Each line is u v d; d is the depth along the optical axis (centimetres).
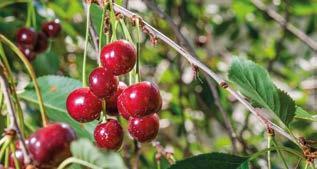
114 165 32
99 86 45
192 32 109
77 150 33
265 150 44
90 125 53
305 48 114
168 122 106
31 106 77
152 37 45
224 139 105
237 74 48
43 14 83
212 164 43
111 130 46
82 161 33
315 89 122
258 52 114
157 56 107
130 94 45
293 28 94
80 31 87
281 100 48
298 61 115
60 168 34
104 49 45
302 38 93
